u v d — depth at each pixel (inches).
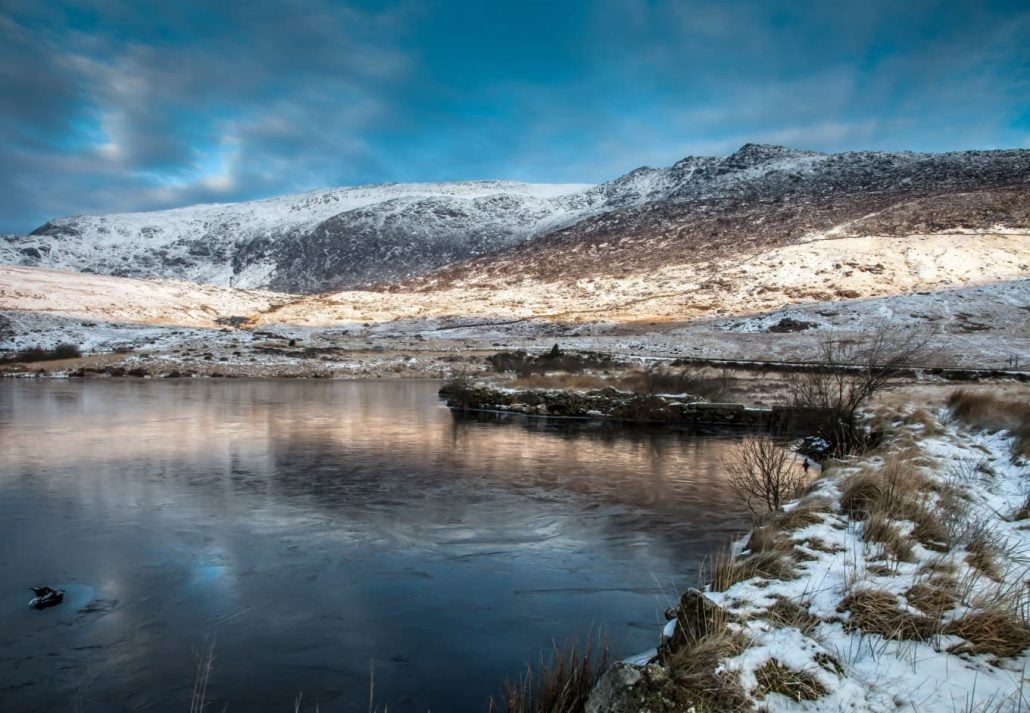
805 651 140.7
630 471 484.1
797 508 256.7
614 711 130.0
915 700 123.6
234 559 293.0
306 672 194.7
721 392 877.2
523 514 367.6
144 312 2620.6
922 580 173.9
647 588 259.8
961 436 435.8
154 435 649.0
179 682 189.2
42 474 466.0
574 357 1445.6
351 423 746.8
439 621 229.3
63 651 207.2
